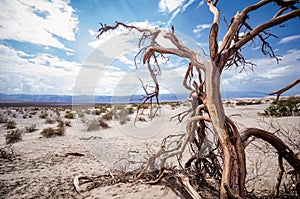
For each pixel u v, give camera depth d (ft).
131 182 8.96
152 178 9.14
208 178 9.11
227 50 6.31
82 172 11.63
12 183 9.98
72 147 18.70
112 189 8.37
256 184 8.77
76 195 8.52
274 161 11.12
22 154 16.11
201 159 8.85
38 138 23.80
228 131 5.93
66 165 13.15
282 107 30.86
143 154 13.12
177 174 7.91
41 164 13.46
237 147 5.64
